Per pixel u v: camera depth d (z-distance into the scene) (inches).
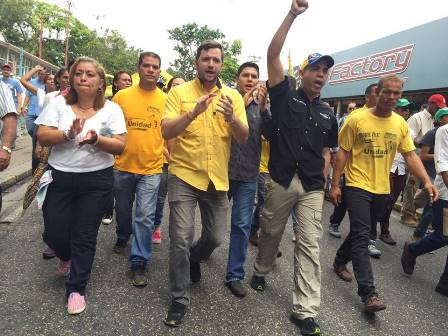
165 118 115.0
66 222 120.0
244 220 138.1
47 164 131.0
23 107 313.9
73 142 117.4
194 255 136.0
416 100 371.6
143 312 119.2
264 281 142.6
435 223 159.8
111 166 124.3
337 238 216.2
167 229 202.4
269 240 134.4
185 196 116.6
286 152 125.5
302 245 123.3
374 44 441.7
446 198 154.5
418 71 358.6
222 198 123.5
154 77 147.6
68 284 118.8
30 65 670.5
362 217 140.2
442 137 151.3
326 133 129.1
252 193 139.3
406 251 171.8
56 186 118.8
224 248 180.7
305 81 126.3
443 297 153.6
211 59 115.6
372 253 191.9
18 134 502.0
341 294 146.7
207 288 139.5
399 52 391.9
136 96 148.1
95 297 125.6
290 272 161.5
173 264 115.1
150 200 144.2
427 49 351.3
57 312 114.7
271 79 124.3
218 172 118.6
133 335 107.1
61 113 118.6
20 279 132.9
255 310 127.3
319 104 131.0
